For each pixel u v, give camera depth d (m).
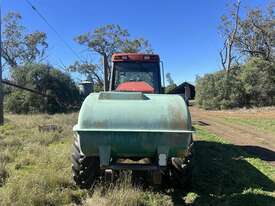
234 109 43.31
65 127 19.45
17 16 69.44
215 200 8.12
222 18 55.72
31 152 12.55
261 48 54.12
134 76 11.79
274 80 44.25
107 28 66.81
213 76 46.75
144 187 8.61
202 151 13.82
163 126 7.56
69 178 8.95
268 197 8.26
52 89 39.16
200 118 29.38
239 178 9.80
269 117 28.92
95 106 7.73
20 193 7.61
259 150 14.80
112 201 7.36
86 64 65.81
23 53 70.56
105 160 7.70
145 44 67.88
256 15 53.78
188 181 8.70
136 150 7.75
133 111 7.64
